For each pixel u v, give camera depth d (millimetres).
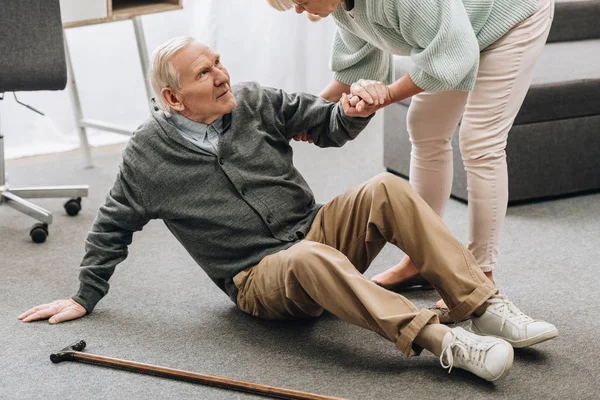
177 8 3283
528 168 3066
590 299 2338
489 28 2094
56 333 2215
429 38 1959
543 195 3125
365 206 2070
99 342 2166
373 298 1911
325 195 3266
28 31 2799
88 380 1986
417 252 2020
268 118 2164
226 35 4062
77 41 3945
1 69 2803
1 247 2828
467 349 1896
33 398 1917
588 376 1945
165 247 2803
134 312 2334
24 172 3615
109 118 4094
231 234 2131
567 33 3643
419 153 2375
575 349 2066
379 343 2117
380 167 3582
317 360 2049
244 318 2279
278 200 2141
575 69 3148
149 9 3211
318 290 1953
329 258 1939
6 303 2412
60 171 3623
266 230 2131
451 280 2000
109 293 2457
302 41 4242
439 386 1911
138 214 2152
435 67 1953
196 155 2104
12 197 2977
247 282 2141
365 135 4047
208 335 2189
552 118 3041
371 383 1936
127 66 4078
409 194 2021
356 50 2256
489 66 2143
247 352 2098
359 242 2117
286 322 2242
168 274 2584
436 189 2393
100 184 3457
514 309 2031
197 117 2098
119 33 4020
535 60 2160
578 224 2904
